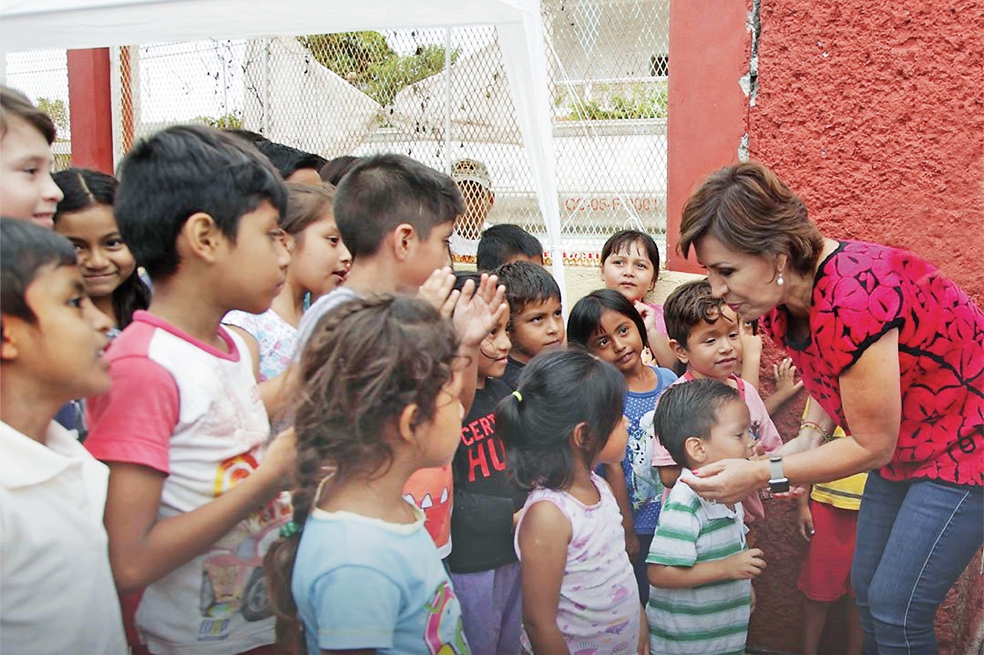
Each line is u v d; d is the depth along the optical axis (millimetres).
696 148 2883
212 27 3480
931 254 2594
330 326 1391
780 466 1890
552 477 1886
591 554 1871
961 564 1980
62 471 1275
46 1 3369
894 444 1842
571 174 3768
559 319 2438
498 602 2072
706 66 2828
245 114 4578
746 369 2725
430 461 1425
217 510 1385
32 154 1628
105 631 1336
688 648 2082
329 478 1424
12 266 1227
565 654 1879
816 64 2650
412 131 4160
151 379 1365
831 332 1782
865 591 2193
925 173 2576
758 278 1790
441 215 1886
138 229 1463
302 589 1369
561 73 3713
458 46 3996
